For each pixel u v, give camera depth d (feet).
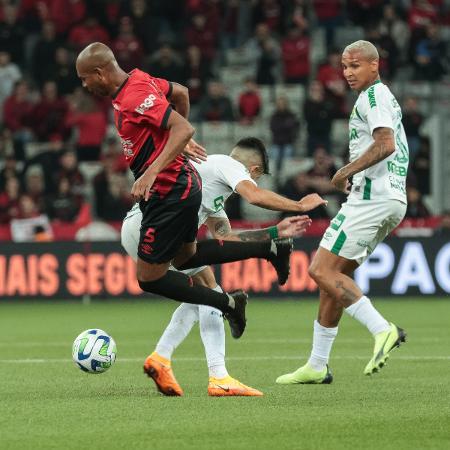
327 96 261.44
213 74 277.85
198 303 84.23
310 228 220.02
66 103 259.60
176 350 128.98
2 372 107.04
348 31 296.92
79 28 276.62
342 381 97.30
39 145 259.60
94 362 91.04
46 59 274.98
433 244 211.00
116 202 229.66
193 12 282.36
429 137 263.08
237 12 293.84
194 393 89.35
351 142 93.97
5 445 65.72
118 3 286.66
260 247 86.33
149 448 64.39
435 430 69.77
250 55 296.10
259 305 202.18
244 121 265.54
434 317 175.52
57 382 98.17
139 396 87.45
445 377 100.17
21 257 213.25
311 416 75.51
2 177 240.94
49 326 165.89
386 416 75.36
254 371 106.22
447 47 296.51
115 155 247.50
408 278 211.20
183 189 81.41
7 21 289.12
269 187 253.24
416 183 242.78
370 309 89.61
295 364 112.78
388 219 92.53
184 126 78.28
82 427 71.72
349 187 102.01
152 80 81.51
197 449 64.03
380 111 90.02
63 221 224.94
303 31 281.54
